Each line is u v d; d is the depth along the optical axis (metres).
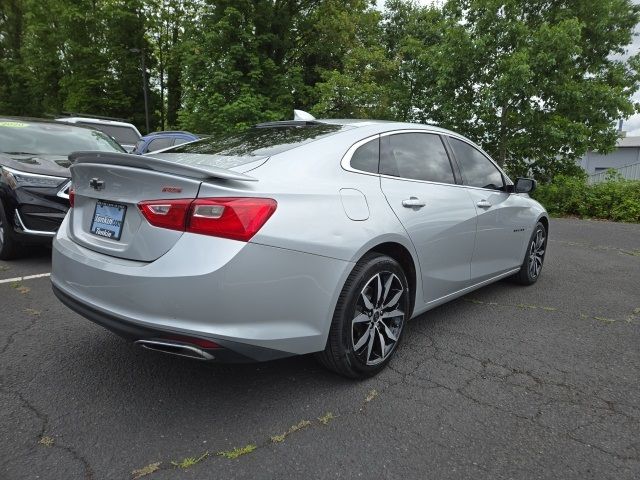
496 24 13.59
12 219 5.05
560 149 15.25
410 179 3.27
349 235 2.60
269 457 2.15
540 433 2.39
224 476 2.02
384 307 2.92
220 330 2.18
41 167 5.14
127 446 2.19
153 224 2.26
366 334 2.80
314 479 2.02
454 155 3.83
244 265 2.19
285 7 22.34
